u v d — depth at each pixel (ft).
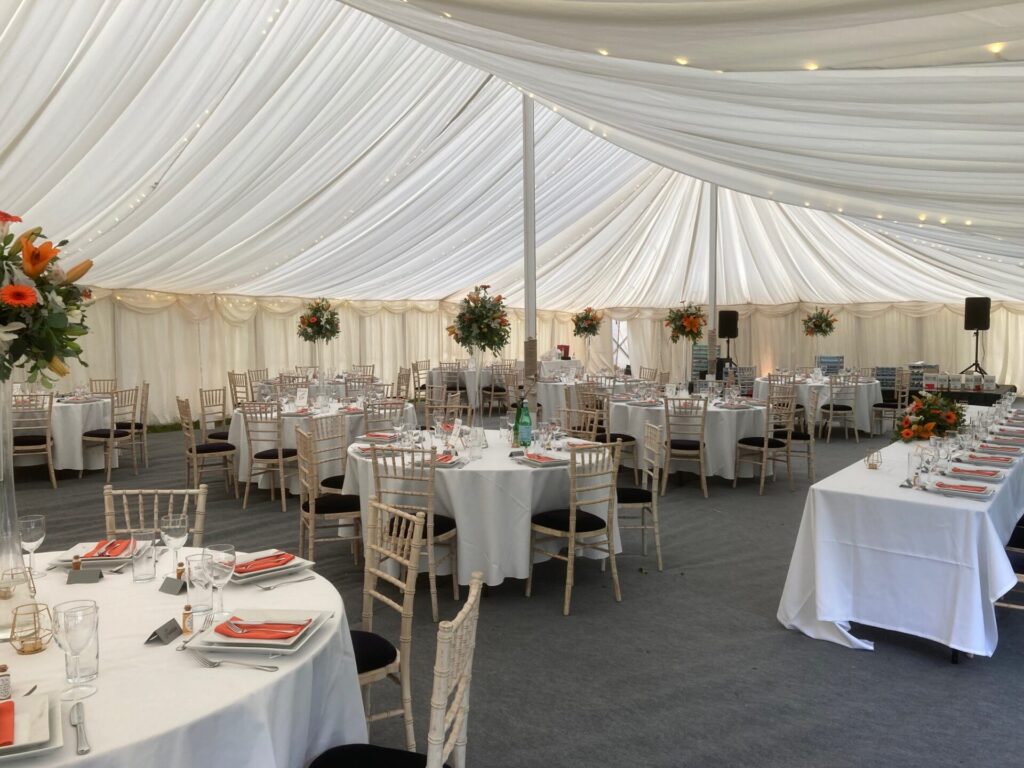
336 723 7.02
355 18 19.40
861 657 12.11
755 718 10.19
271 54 19.29
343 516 16.10
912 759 9.18
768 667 11.76
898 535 12.09
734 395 27.71
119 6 16.10
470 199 32.89
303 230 30.99
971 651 11.50
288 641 6.47
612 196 40.55
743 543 18.65
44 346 7.10
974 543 11.46
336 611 7.45
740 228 47.01
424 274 42.60
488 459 15.57
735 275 52.47
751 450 25.59
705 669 11.70
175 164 22.57
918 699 10.70
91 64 17.31
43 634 6.91
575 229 43.14
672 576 16.22
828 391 35.70
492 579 14.42
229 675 6.10
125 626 7.13
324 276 39.11
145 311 37.65
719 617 13.87
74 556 8.99
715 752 9.35
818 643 12.67
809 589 13.04
